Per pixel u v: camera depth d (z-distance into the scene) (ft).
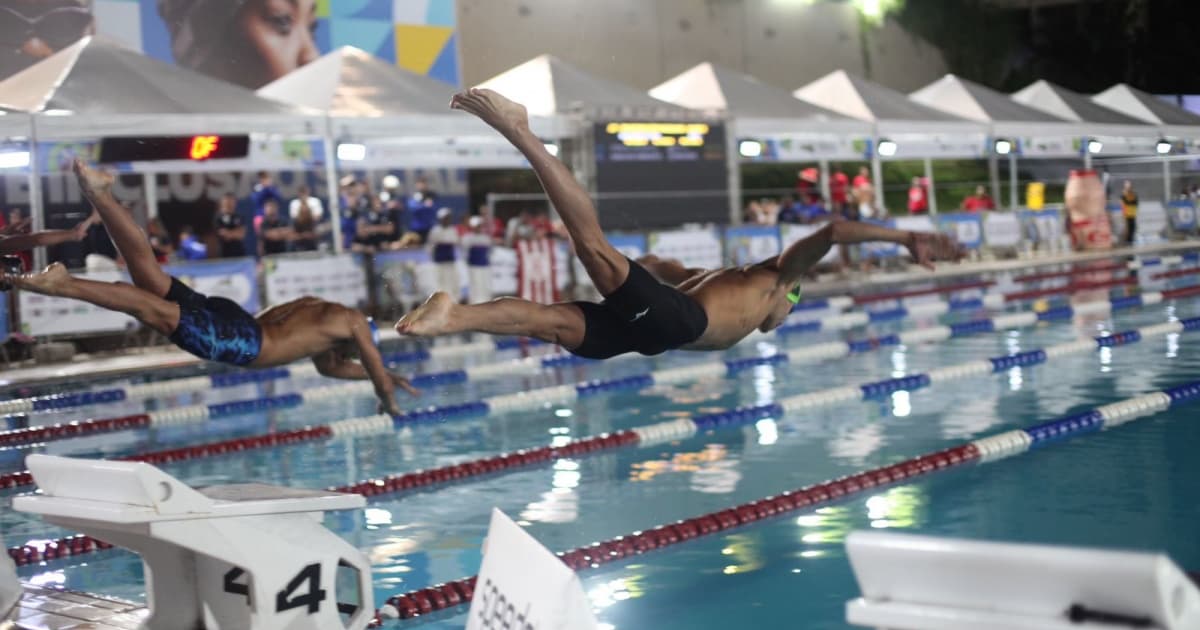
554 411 33.78
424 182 61.77
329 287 52.03
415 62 76.59
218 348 22.57
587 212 15.92
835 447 26.94
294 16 71.67
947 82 77.71
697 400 34.30
